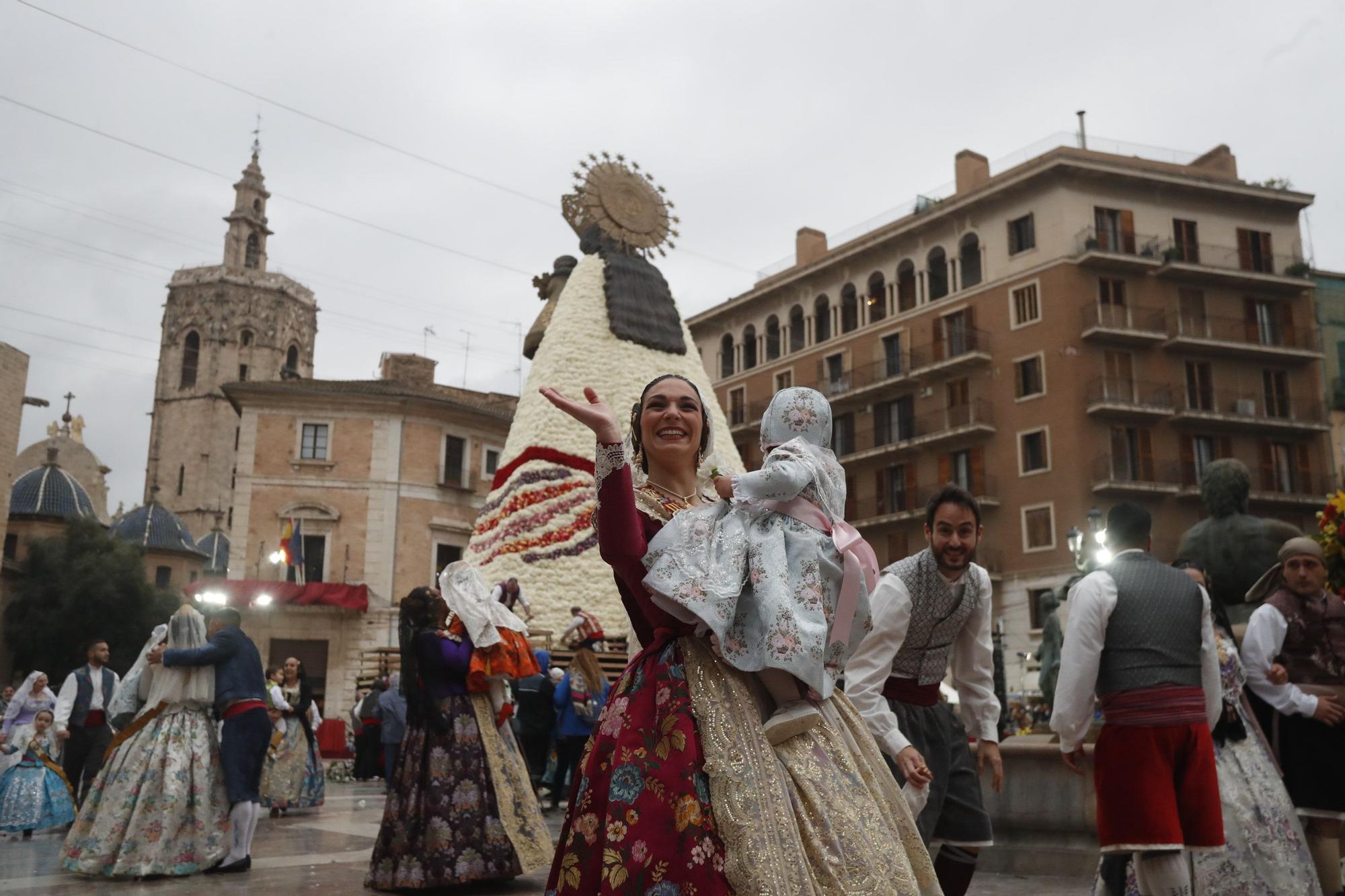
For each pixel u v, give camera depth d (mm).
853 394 39875
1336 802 4922
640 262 22906
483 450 38125
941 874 4129
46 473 55875
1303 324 38188
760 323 45562
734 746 2355
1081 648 4133
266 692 6664
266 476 35094
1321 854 4973
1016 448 35625
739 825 2260
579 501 19891
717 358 47812
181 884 5855
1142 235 36500
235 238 92625
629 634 18641
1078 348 34906
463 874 5559
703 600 2412
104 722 10695
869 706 3865
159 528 60125
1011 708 23438
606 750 2479
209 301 89688
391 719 12195
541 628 18828
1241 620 6406
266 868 6480
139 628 47469
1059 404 34750
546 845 5867
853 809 2391
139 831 6176
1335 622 5129
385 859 5613
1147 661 4070
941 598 4047
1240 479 6715
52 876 6258
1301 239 38594
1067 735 4188
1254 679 5109
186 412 88000
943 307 38438
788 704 2473
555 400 2521
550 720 11570
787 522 2592
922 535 38281
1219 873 4359
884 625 3932
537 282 24125
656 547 2549
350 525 35219
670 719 2408
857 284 41812
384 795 13953
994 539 35750
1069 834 6156
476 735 5828
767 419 2873
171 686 6504
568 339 21328
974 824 4086
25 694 10102
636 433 3002
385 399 35969
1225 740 4539
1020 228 36969
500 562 19547
